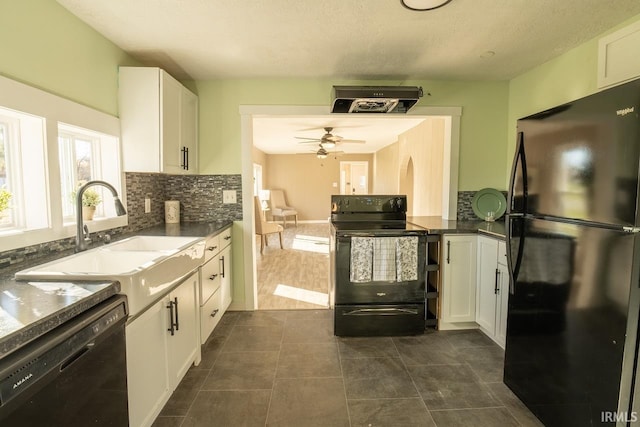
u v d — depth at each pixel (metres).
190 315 1.98
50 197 1.64
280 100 2.98
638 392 1.21
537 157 1.61
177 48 2.30
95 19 1.89
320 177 10.02
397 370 2.13
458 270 2.64
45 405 0.82
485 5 1.76
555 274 1.50
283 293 3.63
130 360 1.32
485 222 3.03
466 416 1.70
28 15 1.53
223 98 2.98
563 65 2.45
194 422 1.66
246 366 2.17
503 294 2.29
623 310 1.19
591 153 1.31
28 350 0.79
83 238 1.70
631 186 1.15
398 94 2.49
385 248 2.54
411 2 1.73
